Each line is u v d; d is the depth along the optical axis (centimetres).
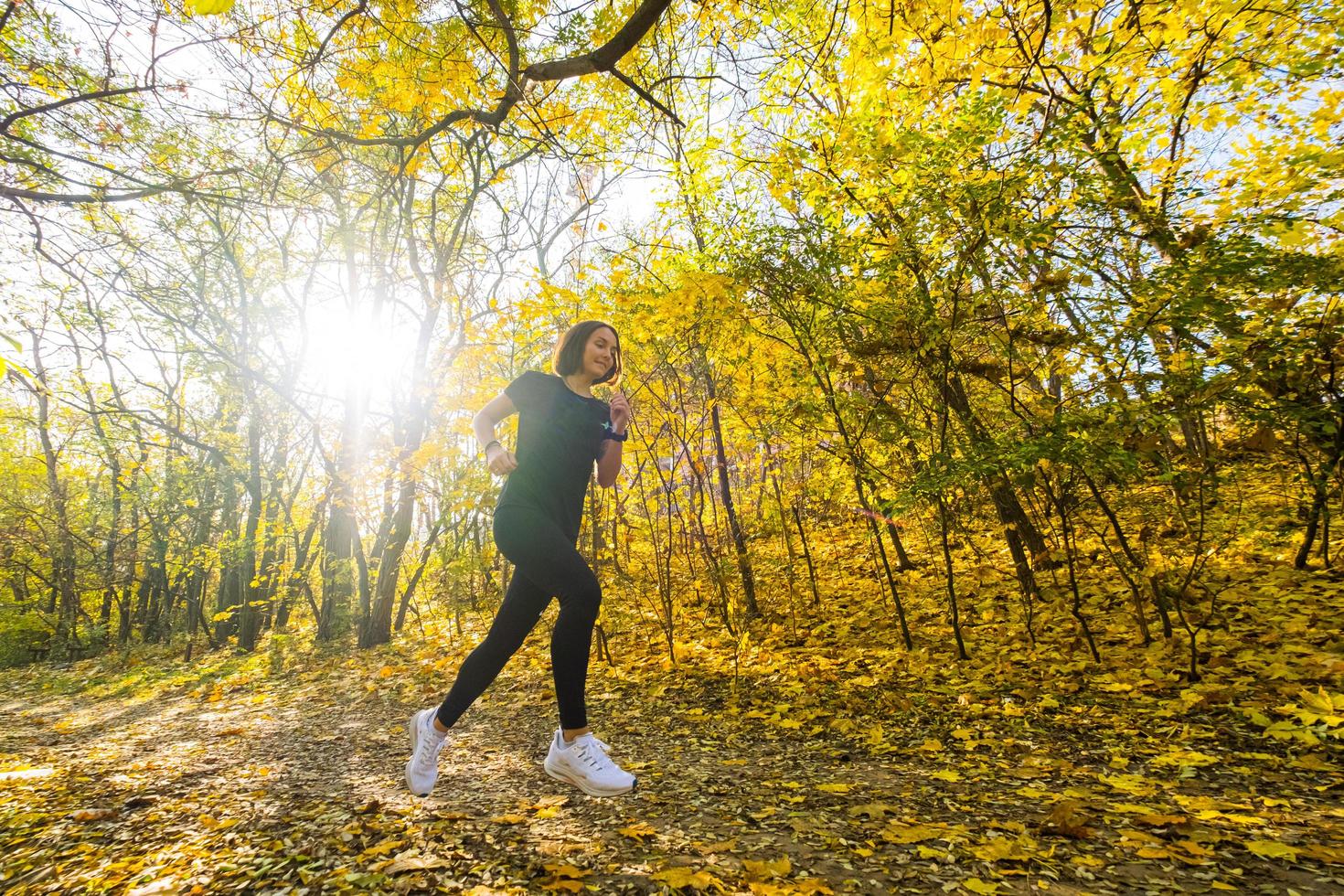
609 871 203
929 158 449
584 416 207
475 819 259
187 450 1549
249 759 428
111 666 1338
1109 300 384
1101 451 379
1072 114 423
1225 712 326
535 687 582
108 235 608
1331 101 449
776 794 286
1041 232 392
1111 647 443
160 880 207
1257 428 381
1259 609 436
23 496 1747
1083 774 278
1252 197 443
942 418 475
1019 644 484
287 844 234
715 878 193
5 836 271
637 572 730
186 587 1783
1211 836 206
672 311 502
